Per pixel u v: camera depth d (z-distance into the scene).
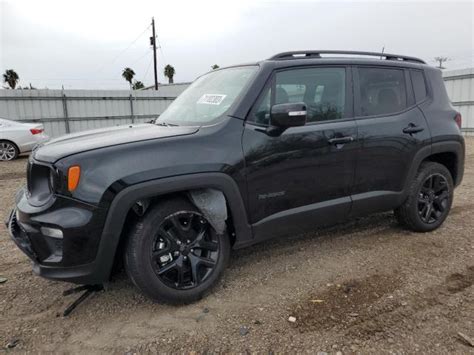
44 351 2.43
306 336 2.51
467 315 2.71
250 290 3.10
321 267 3.48
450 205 4.39
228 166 2.87
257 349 2.40
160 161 2.65
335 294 3.01
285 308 2.83
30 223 2.62
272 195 3.14
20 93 16.70
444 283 3.16
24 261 3.71
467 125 17.55
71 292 2.93
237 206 2.96
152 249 2.72
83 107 18.36
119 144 2.68
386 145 3.72
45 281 3.31
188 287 2.88
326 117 3.44
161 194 2.66
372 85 3.77
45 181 2.71
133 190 2.56
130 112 19.70
